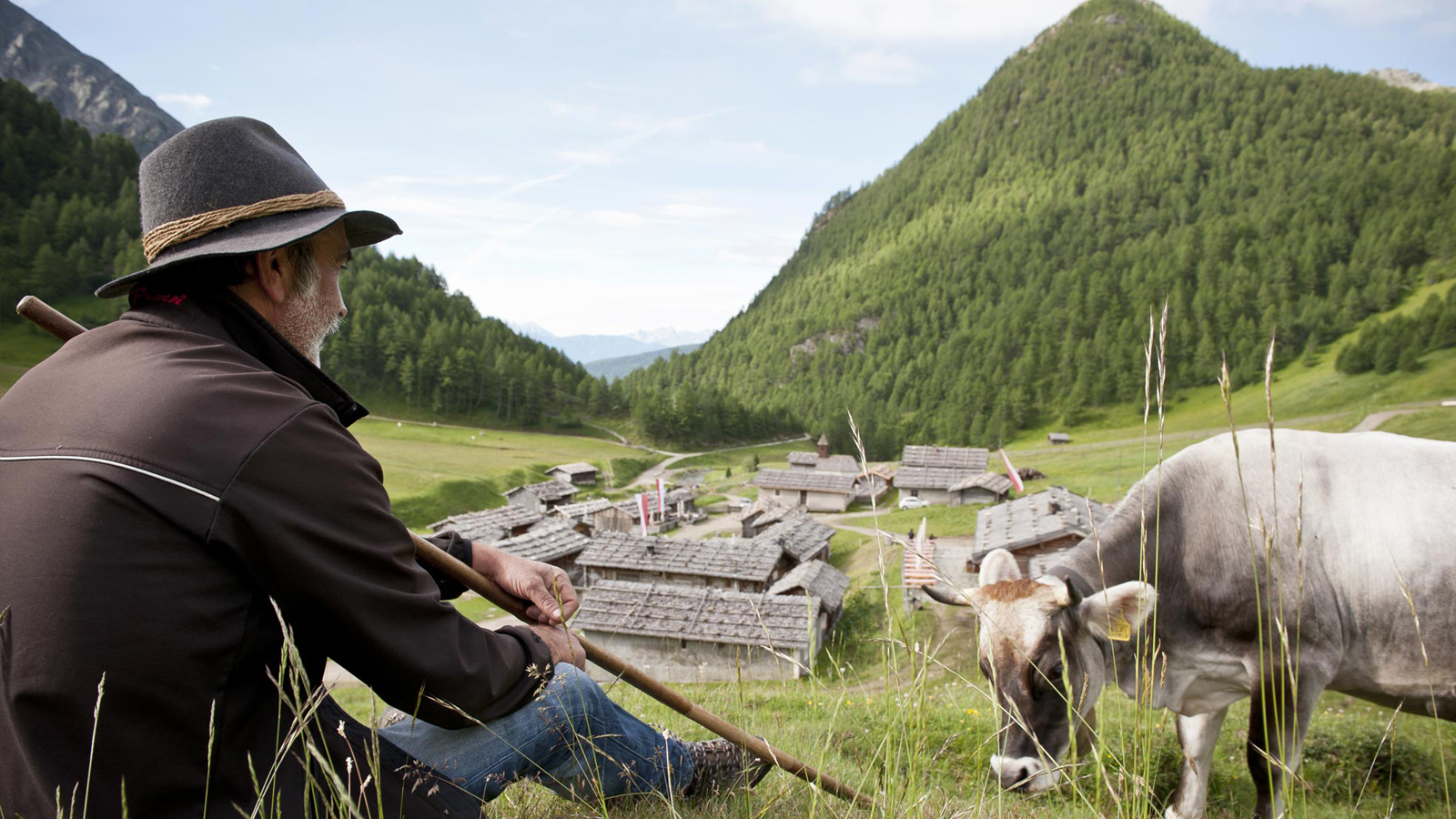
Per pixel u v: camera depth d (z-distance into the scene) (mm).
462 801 1869
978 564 28625
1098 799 2271
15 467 1383
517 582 2221
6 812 1307
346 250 1973
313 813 1557
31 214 148375
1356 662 4383
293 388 1610
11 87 173250
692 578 36312
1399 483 4312
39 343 117000
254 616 1456
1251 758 4348
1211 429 101438
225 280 1720
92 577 1283
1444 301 113938
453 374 138250
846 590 30094
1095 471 63438
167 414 1392
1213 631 4461
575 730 2203
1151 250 182875
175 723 1341
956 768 4523
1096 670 4301
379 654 1559
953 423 142000
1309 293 143750
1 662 1276
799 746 3854
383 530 1598
